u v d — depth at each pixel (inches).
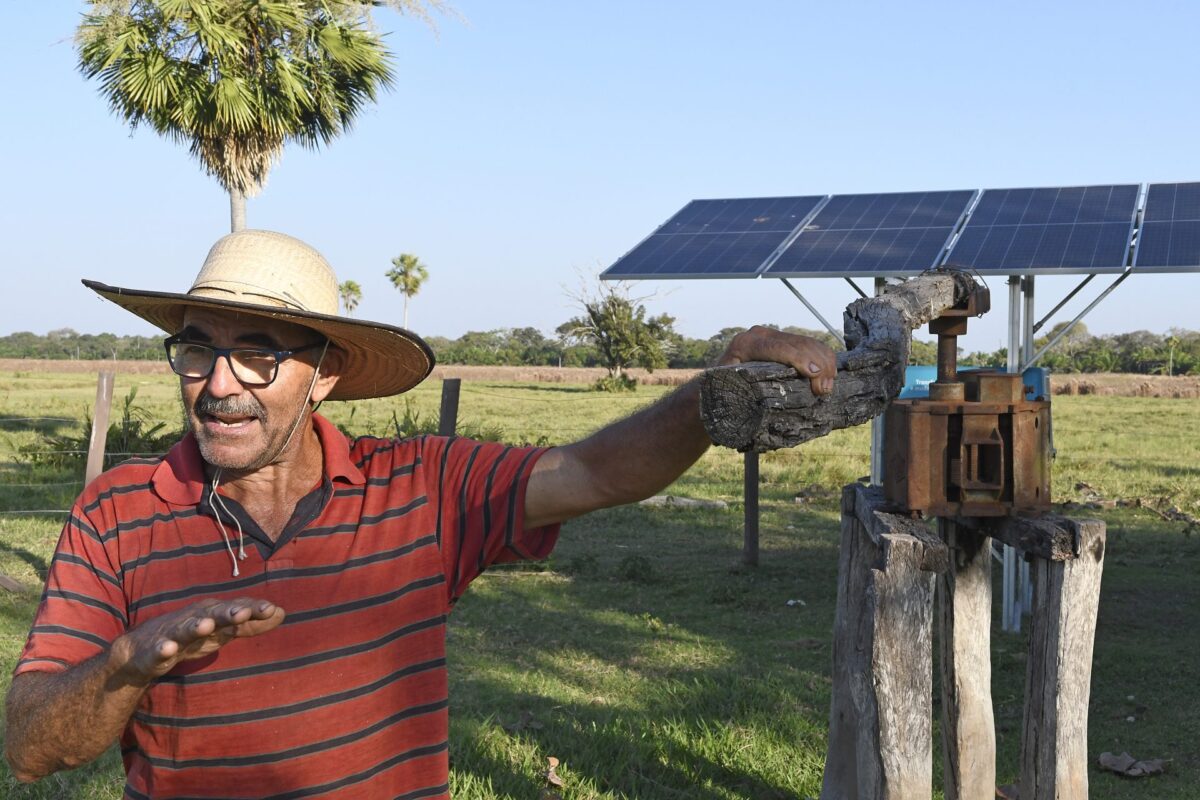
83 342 4040.4
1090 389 1898.4
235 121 552.1
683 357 2576.3
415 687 69.6
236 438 66.2
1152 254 257.1
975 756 139.3
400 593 69.2
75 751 57.0
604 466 71.7
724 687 215.8
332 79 587.8
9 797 155.5
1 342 4079.7
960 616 138.7
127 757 69.1
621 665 234.8
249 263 68.1
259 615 52.3
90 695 54.6
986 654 139.6
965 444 118.8
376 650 67.9
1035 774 118.9
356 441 74.9
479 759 170.1
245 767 64.8
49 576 66.1
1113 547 383.6
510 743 178.9
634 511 456.8
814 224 324.2
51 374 2085.4
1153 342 3590.1
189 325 67.1
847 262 286.7
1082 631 114.7
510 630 265.4
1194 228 270.5
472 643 251.9
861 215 332.8
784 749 179.8
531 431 839.7
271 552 67.4
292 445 69.1
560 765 170.2
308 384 68.9
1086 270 258.2
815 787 165.3
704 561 356.5
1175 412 1264.8
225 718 64.4
